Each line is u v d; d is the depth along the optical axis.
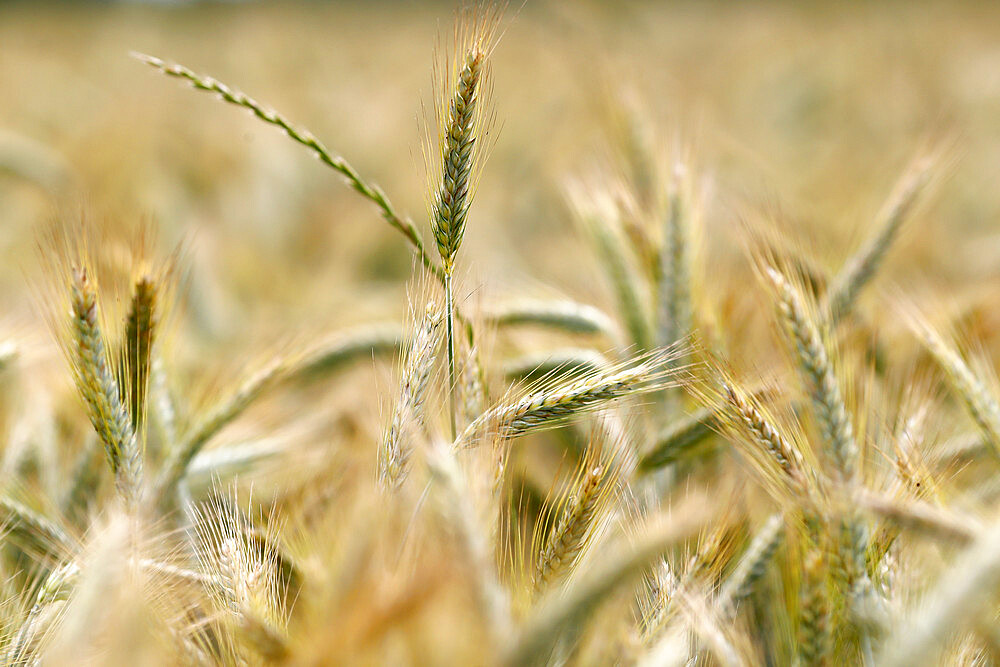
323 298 1.77
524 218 2.59
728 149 2.14
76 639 0.78
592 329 1.07
